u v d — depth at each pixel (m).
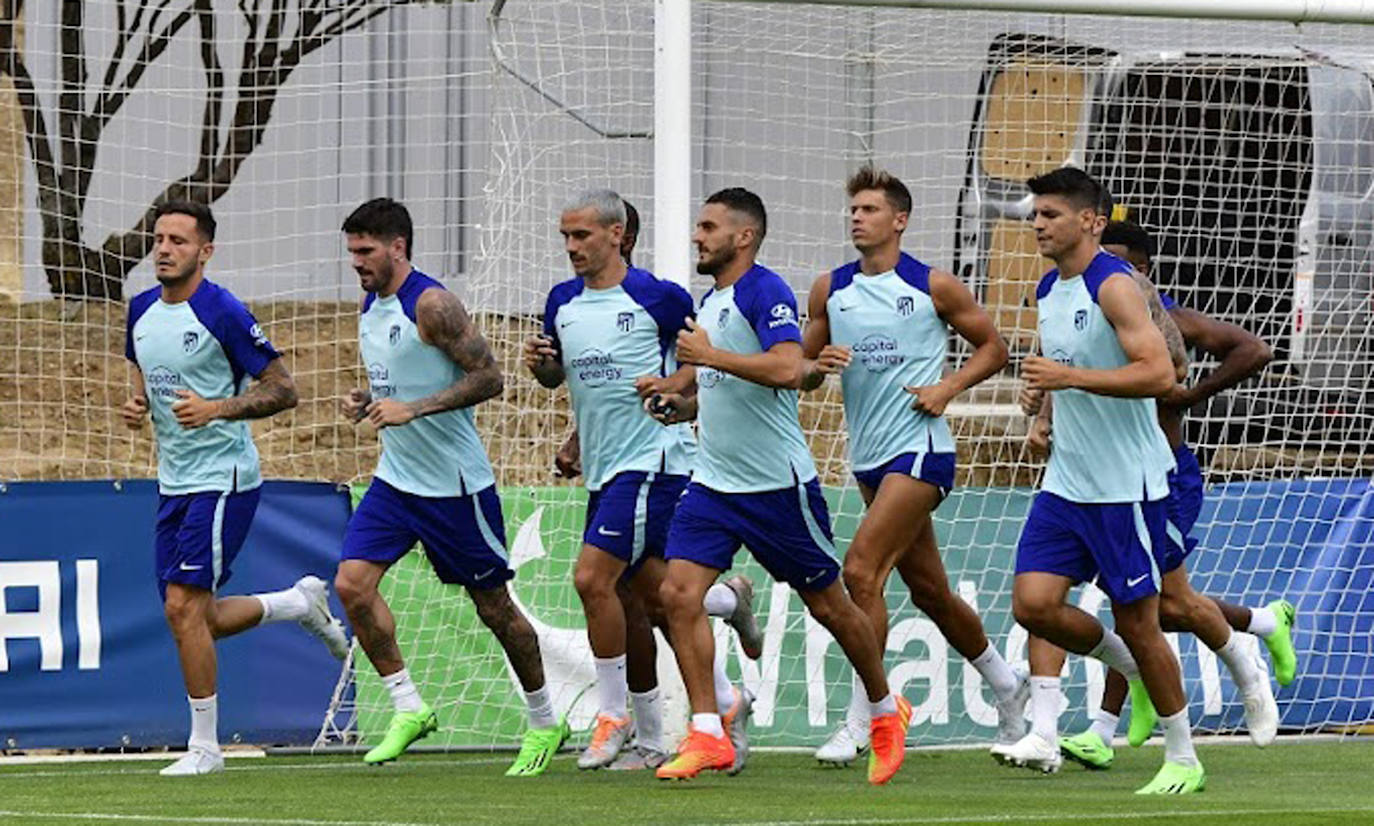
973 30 44.47
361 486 37.84
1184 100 44.28
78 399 50.22
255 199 51.12
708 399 28.55
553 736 31.86
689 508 28.73
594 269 30.58
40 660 35.84
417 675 36.88
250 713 36.25
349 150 50.28
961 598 35.53
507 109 40.28
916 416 30.38
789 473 28.52
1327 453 44.47
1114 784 30.30
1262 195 44.41
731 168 44.59
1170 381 26.73
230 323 30.98
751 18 43.47
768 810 25.80
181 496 31.31
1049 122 44.59
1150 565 28.05
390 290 30.81
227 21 50.84
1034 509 28.64
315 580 34.28
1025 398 28.77
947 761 34.88
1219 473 42.78
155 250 31.05
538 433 43.50
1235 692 39.38
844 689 37.53
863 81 44.94
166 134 51.34
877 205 30.47
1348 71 44.75
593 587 31.06
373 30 49.94
